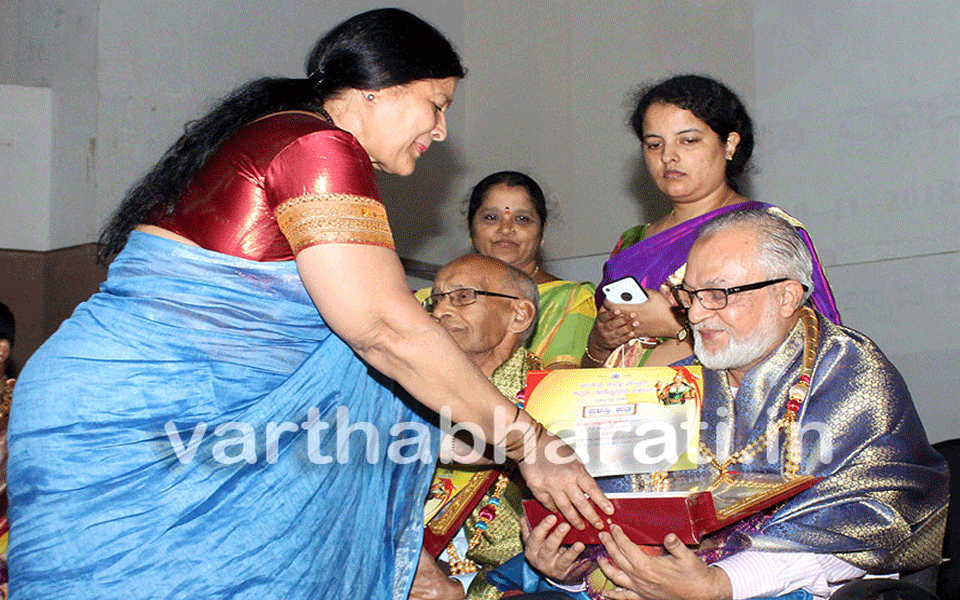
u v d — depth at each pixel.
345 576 1.97
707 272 2.40
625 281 2.84
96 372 1.77
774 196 5.58
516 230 4.14
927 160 5.04
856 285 5.23
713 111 3.24
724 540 2.28
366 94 1.98
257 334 1.84
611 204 6.45
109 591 1.72
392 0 6.91
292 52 6.50
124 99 5.88
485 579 2.53
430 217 7.00
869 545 2.20
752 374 2.41
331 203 1.78
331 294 1.77
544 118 6.84
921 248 5.02
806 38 5.53
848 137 5.33
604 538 2.12
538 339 3.51
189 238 1.84
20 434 1.79
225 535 1.78
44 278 6.19
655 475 2.39
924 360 4.96
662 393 2.26
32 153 6.22
